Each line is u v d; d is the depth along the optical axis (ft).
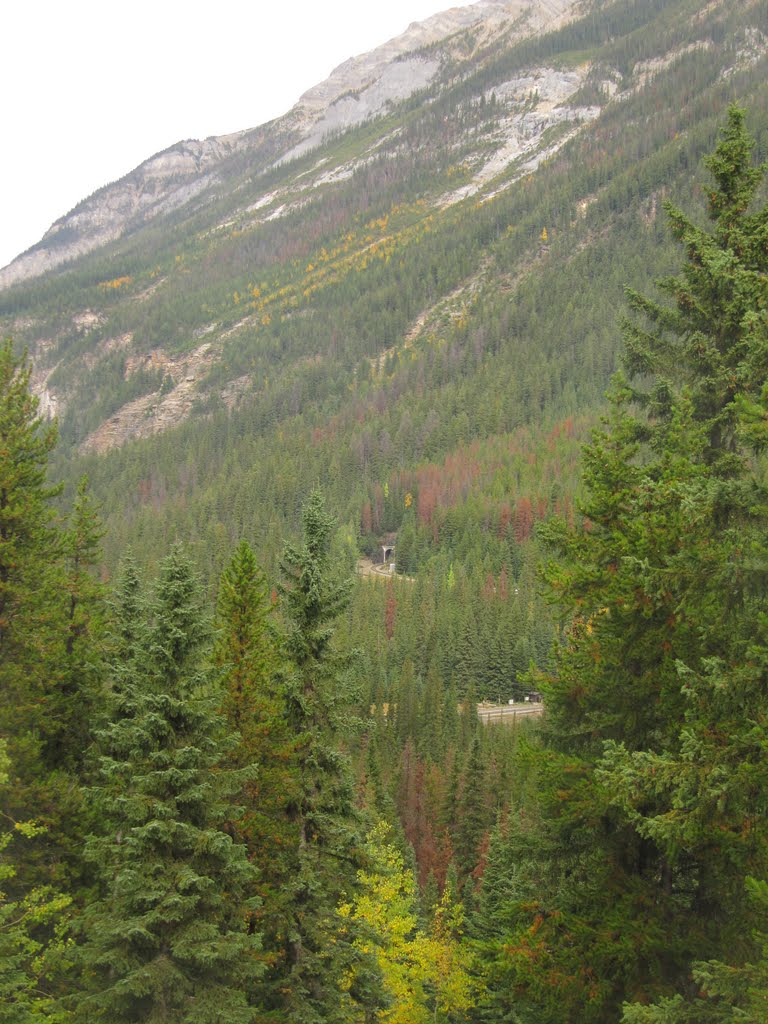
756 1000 31.30
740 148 50.93
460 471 613.93
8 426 71.87
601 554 49.32
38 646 70.23
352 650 64.75
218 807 52.24
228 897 54.70
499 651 348.59
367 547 594.65
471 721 270.46
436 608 401.08
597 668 46.26
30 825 53.78
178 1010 48.93
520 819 120.88
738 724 36.35
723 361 51.34
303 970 62.23
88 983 52.75
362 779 161.68
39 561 71.82
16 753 65.36
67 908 62.18
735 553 39.88
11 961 47.11
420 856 169.99
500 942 43.14
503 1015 87.86
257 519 560.61
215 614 71.36
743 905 39.17
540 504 508.53
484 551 495.82
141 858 49.29
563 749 50.44
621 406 55.21
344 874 64.23
